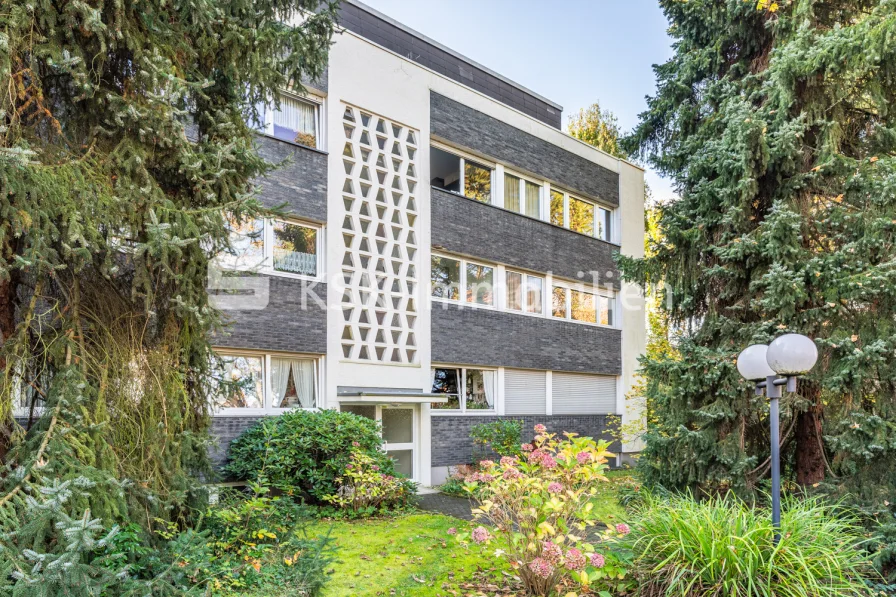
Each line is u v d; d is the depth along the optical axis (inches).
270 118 413.1
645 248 764.6
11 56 132.8
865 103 340.2
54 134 154.2
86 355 154.9
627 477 477.1
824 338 295.9
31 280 156.9
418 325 477.1
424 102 504.4
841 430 279.7
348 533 297.0
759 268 326.6
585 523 202.1
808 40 311.3
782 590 173.3
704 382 322.3
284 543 190.2
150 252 145.1
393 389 455.8
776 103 335.6
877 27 284.7
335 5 225.0
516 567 195.5
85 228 141.3
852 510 255.3
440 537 288.2
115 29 147.6
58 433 137.4
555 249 605.6
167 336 171.2
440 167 528.1
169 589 140.6
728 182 343.9
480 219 538.6
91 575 124.0
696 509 208.5
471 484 207.3
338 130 443.5
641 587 190.7
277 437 351.6
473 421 515.5
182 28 166.7
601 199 665.0
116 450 152.8
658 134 453.7
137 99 157.1
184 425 178.5
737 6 360.2
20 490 127.0
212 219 166.2
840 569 181.2
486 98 557.0
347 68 452.8
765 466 317.7
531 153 594.2
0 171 123.9
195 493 180.2
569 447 204.8
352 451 350.9
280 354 403.9
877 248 294.8
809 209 327.9
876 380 283.4
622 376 659.4
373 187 460.1
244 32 178.5
